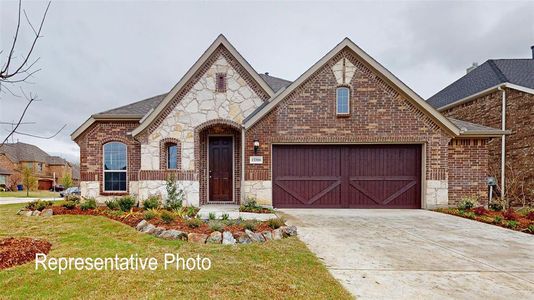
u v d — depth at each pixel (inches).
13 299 139.2
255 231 253.6
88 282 158.6
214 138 482.0
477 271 191.3
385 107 445.4
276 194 453.4
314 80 447.5
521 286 169.2
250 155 441.7
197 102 451.5
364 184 454.6
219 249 218.2
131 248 216.1
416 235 283.6
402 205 452.8
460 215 388.8
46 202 399.2
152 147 444.5
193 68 448.5
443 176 441.7
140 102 563.8
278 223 275.1
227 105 452.4
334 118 445.4
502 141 563.5
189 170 443.5
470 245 251.4
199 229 254.2
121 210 361.7
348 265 197.5
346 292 154.9
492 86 594.2
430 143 442.6
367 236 276.8
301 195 454.0
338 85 445.7
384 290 159.3
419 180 454.6
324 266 193.5
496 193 573.3
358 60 447.2
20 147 1891.0
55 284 155.8
